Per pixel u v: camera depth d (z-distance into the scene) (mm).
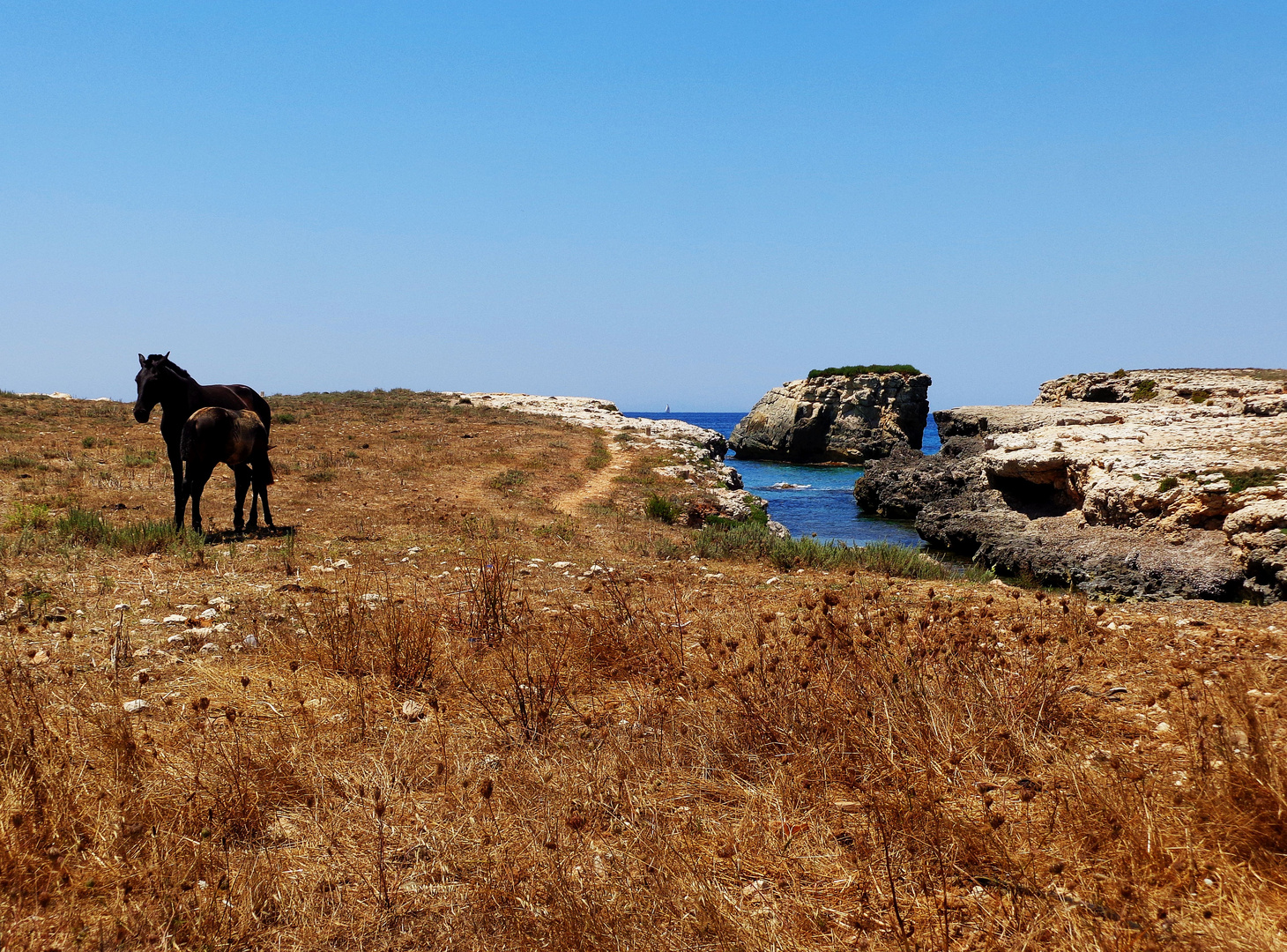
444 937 3211
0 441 23281
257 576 10391
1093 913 3094
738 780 4426
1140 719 5082
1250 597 14492
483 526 15797
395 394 54719
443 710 5602
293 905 3416
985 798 3748
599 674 6398
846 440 69688
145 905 3303
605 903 3285
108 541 12016
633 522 19125
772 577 11445
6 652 6449
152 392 12922
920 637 6207
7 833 3617
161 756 4613
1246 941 2842
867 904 3297
